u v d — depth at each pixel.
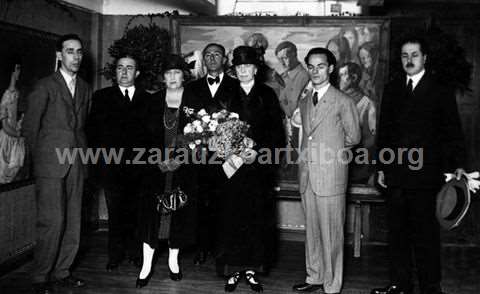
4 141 4.45
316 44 5.79
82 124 4.39
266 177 4.39
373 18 5.63
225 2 6.49
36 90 4.07
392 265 4.22
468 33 5.75
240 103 4.32
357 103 5.75
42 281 4.18
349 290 4.40
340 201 4.12
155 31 5.86
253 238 4.29
